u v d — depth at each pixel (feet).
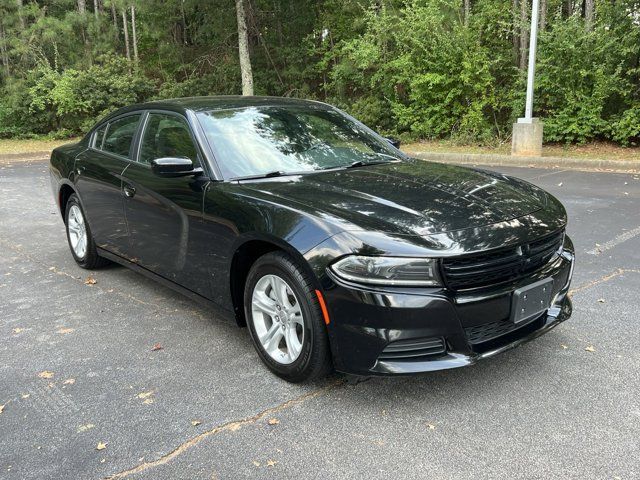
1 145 62.54
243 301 11.26
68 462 8.14
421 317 8.56
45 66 69.77
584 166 38.93
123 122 15.35
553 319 10.31
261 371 10.77
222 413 9.34
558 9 51.67
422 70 53.72
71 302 14.67
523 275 9.46
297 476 7.73
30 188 34.45
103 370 10.94
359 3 60.39
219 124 12.51
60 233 22.40
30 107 67.77
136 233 13.83
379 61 57.41
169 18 69.46
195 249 11.75
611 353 11.13
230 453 8.27
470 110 51.13
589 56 44.45
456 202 10.00
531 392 9.75
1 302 14.78
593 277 15.60
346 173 11.68
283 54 68.74
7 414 9.46
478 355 8.98
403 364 8.77
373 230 8.93
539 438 8.46
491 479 7.57
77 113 69.21
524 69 49.32
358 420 9.05
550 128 46.34
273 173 11.57
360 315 8.72
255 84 69.56
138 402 9.74
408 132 56.95
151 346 11.98
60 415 9.39
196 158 11.93
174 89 71.15
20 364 11.27
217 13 66.39
